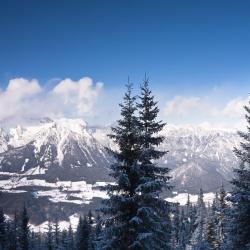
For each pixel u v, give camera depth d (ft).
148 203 69.21
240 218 83.71
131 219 65.00
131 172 68.85
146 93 73.20
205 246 237.25
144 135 69.21
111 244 67.10
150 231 67.62
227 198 82.89
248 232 83.35
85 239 226.79
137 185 68.90
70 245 302.66
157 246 68.59
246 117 84.58
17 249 248.32
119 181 67.26
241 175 84.38
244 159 83.97
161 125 72.28
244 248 83.61
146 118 72.59
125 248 67.15
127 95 70.44
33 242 321.32
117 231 67.41
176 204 69.92
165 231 72.13
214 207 249.34
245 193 82.33
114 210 67.82
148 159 70.85
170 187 68.23
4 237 238.07
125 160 70.13
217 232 224.33
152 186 67.51
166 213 72.79
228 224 87.25
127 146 70.18
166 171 70.74
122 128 70.28
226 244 96.48
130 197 67.10
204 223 284.41
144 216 67.67
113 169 69.26
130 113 70.13
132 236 67.26
